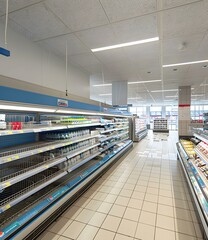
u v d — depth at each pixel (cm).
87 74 596
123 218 236
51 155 249
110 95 1195
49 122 246
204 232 188
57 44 358
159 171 441
